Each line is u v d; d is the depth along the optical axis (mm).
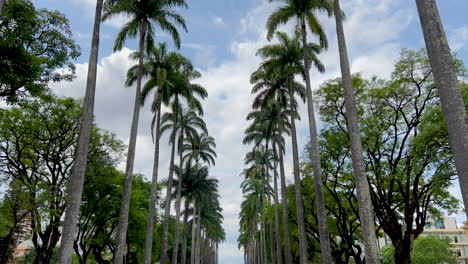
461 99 7148
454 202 23594
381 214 23781
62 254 11297
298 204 22000
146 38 22797
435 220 26844
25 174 23859
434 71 7586
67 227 11664
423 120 18938
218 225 78750
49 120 24547
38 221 23203
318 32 21750
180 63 30078
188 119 39125
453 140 6957
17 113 23219
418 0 8195
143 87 26453
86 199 31047
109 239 40625
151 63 27047
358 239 36688
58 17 15930
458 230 79875
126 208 17469
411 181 22656
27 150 24625
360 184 11500
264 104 30344
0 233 27266
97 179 27578
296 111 31156
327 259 17422
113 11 20469
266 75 26312
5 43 13055
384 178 23109
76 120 24984
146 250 23234
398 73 21953
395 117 23078
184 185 45312
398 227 22969
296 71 24781
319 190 18703
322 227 18078
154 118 30578
